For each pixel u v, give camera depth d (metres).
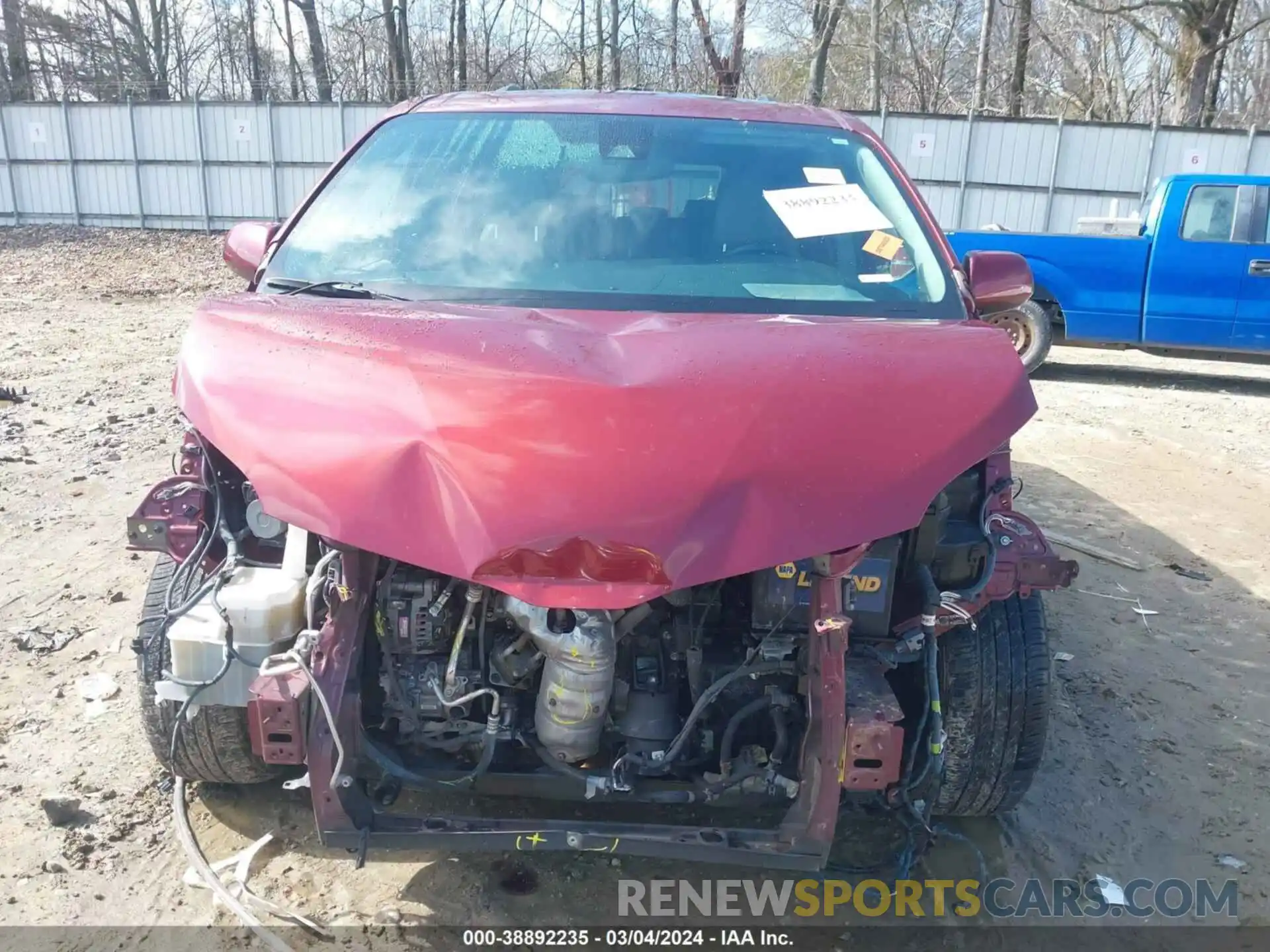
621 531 2.10
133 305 15.42
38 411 8.16
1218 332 10.69
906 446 2.30
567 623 2.39
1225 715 4.24
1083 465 7.99
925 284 3.15
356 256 3.15
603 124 3.57
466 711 2.54
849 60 31.86
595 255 3.13
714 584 2.57
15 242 23.03
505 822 2.42
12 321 13.04
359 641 2.42
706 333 2.54
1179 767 3.85
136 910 2.85
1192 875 3.25
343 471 2.23
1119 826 3.48
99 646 4.30
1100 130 21.67
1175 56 24.73
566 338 2.49
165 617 2.66
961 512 2.83
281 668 2.34
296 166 24.67
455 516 2.16
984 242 11.14
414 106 3.77
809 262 3.17
